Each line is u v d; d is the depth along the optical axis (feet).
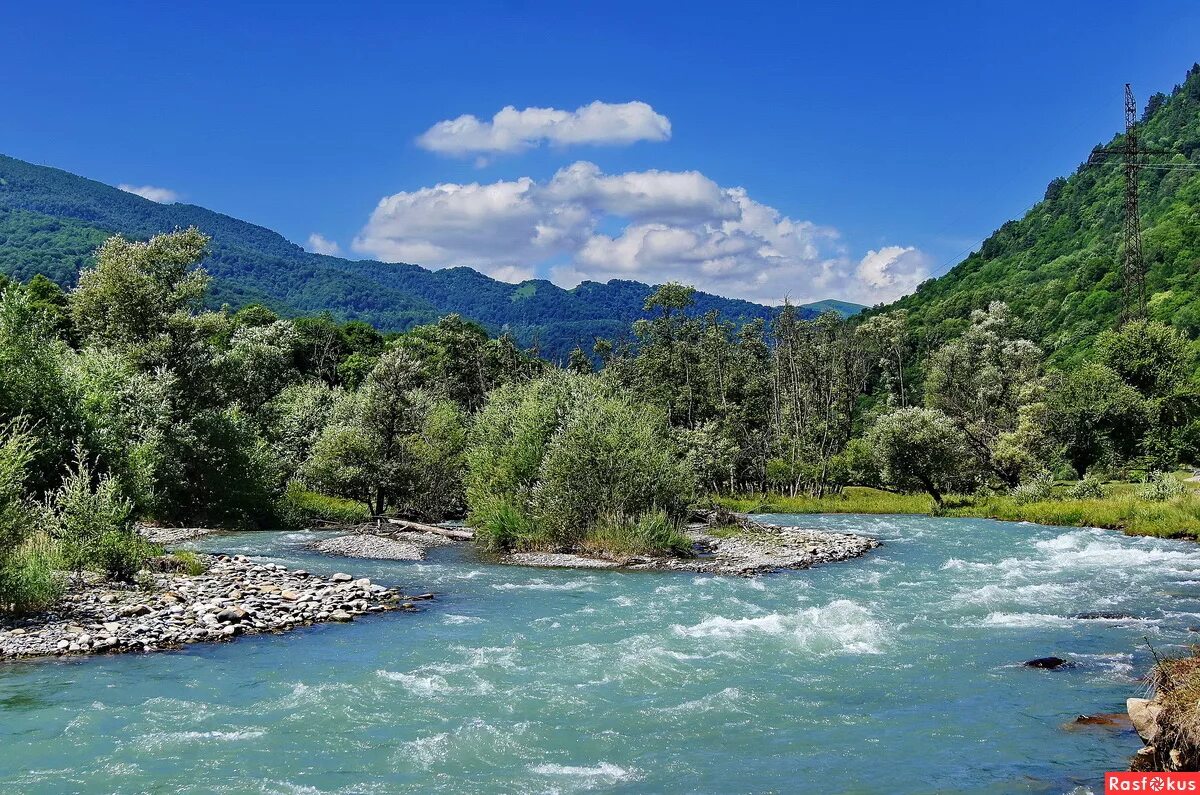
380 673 51.13
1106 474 231.50
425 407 187.21
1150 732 35.17
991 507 179.73
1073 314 416.05
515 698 46.60
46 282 289.33
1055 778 34.47
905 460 211.20
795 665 53.47
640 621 67.51
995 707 44.52
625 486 111.86
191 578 80.38
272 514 150.71
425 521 171.42
